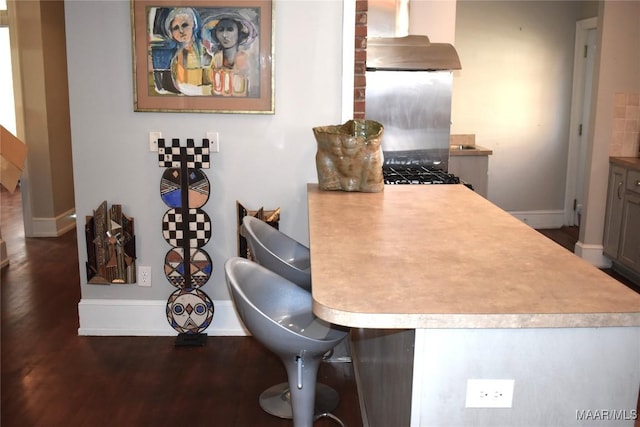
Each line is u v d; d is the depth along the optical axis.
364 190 3.22
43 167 5.98
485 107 6.47
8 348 3.58
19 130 5.90
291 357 2.24
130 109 3.62
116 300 3.80
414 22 4.95
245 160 3.68
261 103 3.60
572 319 1.48
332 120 3.64
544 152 6.63
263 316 2.04
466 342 1.54
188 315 3.77
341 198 3.05
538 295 1.60
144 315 3.81
